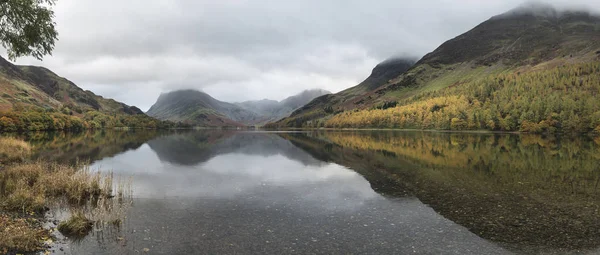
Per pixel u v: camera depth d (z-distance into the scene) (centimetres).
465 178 2673
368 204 1798
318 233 1296
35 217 1423
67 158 4128
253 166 3569
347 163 3809
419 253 1095
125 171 3136
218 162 3972
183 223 1412
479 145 6819
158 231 1296
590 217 1507
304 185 2400
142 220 1447
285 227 1373
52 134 11794
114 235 1237
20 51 1997
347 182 2525
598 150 5488
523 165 3491
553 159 4075
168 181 2562
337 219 1501
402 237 1253
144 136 12312
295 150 5894
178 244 1156
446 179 2630
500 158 4212
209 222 1434
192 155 4903
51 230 1260
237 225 1395
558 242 1199
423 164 3644
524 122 13962
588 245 1167
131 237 1216
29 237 1085
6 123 12300
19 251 1023
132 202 1814
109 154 4866
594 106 13050
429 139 9556
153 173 3012
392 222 1452
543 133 13312
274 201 1870
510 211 1623
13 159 3034
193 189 2228
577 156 4453
